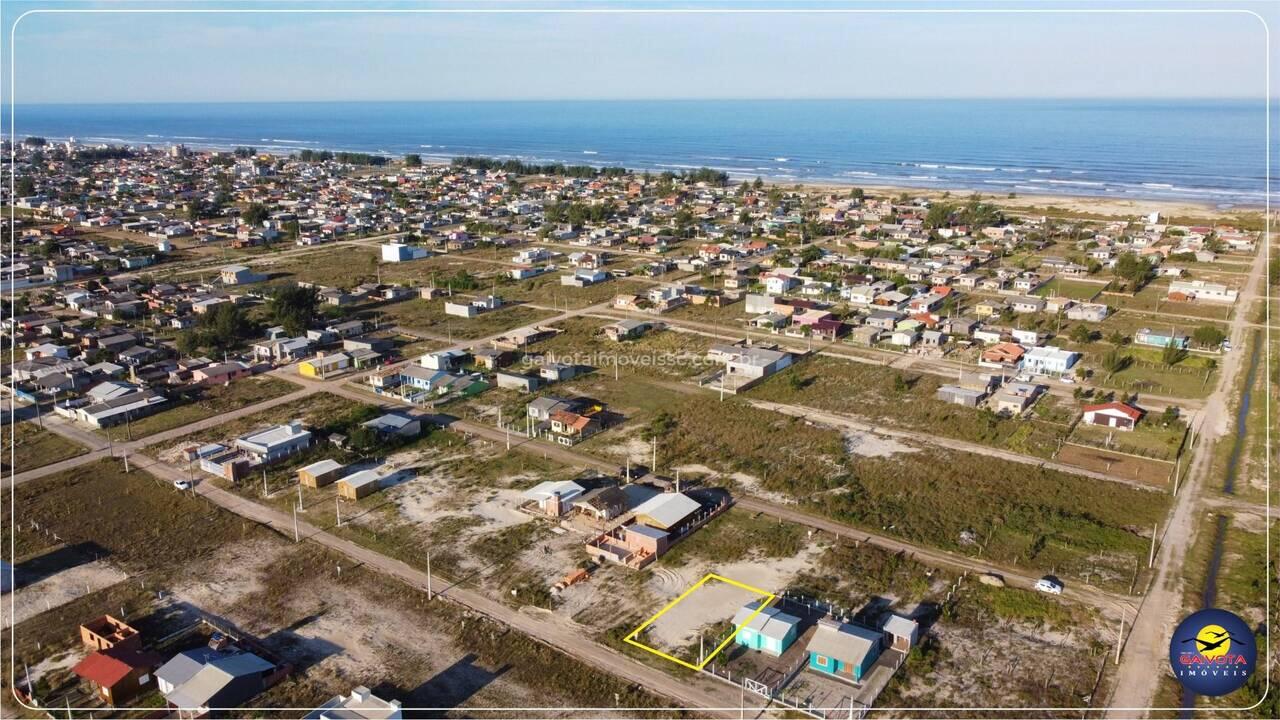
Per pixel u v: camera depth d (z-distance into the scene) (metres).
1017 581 54.41
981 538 59.44
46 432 79.62
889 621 49.09
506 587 54.19
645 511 61.50
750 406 85.75
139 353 100.69
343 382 94.06
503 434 79.19
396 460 73.38
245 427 80.69
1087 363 97.75
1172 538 59.31
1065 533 59.84
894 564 56.22
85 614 51.53
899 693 44.41
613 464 72.56
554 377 93.81
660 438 77.88
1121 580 54.28
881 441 76.88
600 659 47.19
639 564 56.31
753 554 58.09
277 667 45.84
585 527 61.69
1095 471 69.94
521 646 48.28
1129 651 47.44
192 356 102.00
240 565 56.88
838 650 46.12
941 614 50.91
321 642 48.84
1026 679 45.28
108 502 65.69
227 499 66.19
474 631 49.72
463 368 98.19
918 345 105.81
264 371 98.19
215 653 46.41
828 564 56.59
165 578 55.34
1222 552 57.50
